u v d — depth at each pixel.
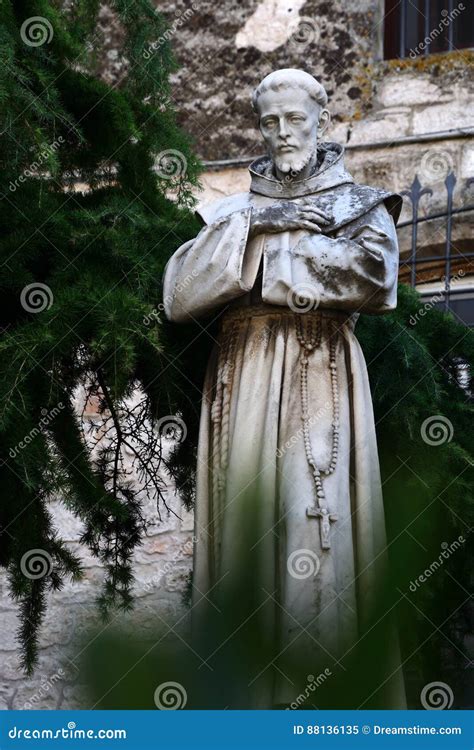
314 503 7.21
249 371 7.44
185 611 7.81
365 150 11.62
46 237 7.92
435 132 11.54
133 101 8.64
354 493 7.36
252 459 7.31
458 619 8.80
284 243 7.45
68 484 7.70
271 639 7.01
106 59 11.50
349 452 7.37
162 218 8.29
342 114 11.73
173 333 8.05
